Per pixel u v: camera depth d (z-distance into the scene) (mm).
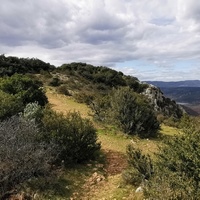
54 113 8914
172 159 5320
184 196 4375
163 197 4414
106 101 15102
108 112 13039
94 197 6059
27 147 6238
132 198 5477
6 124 7293
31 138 7051
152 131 12320
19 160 5906
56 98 20594
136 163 6660
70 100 20375
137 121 12047
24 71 33750
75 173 7250
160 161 5938
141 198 5297
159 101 33656
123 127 11938
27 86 16031
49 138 7672
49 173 6414
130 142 10836
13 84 15703
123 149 9875
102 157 8812
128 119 12117
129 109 12477
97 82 35594
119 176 7148
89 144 8250
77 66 41156
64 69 38812
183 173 4867
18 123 7488
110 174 7508
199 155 4949
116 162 8461
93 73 38812
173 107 35562
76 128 8117
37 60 38031
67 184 6516
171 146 5816
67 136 7867
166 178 4945
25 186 5758
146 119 12219
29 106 9789
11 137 6422
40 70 35219
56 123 8141
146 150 9961
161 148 6465
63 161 7309
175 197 4367
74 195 6020
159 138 11945
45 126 8102
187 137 5359
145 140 11367
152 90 35125
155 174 5812
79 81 32969
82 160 8133
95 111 14555
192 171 4961
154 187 4867
